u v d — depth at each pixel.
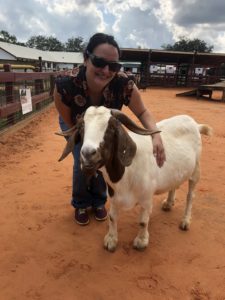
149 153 3.39
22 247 3.75
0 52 48.50
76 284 3.18
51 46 123.25
